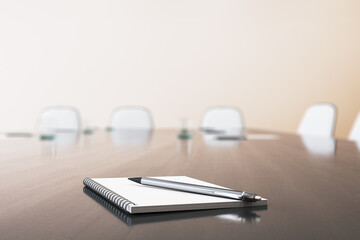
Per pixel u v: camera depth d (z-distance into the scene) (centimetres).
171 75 490
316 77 490
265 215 40
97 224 36
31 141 169
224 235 33
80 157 102
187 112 489
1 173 72
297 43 490
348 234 33
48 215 40
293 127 489
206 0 491
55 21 489
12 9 486
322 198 49
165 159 98
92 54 489
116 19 490
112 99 489
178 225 36
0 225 36
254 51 491
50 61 487
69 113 358
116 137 203
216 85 490
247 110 489
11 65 485
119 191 47
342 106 489
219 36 491
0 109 484
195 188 46
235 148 135
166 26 492
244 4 491
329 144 158
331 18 491
